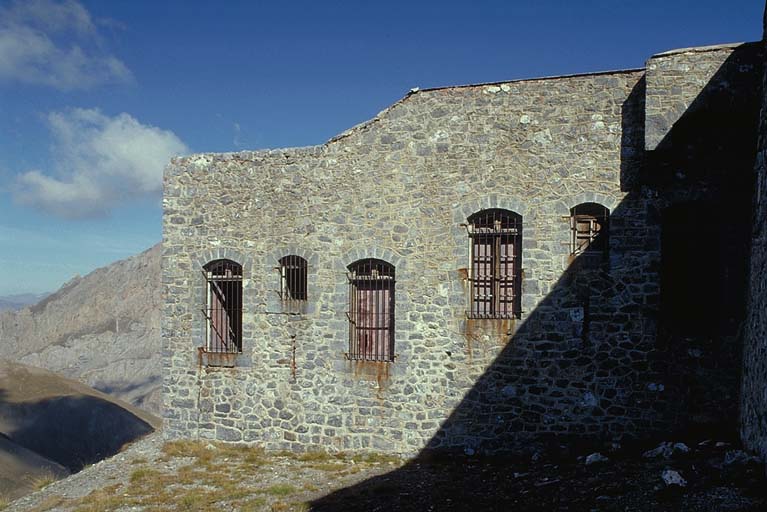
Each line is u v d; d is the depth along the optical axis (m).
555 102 11.14
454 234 11.68
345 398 12.34
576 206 11.00
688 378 10.37
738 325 10.12
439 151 11.84
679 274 10.73
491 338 11.41
